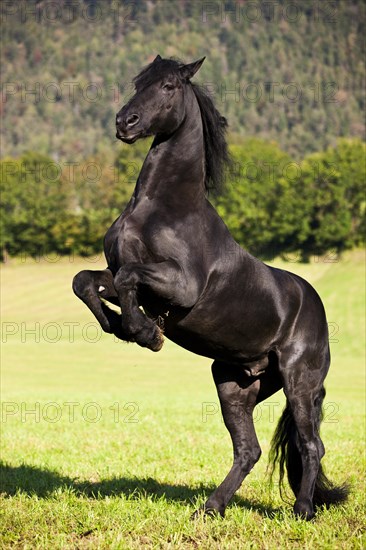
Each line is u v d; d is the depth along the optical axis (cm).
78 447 1149
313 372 677
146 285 539
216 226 607
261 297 635
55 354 3656
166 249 567
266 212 5956
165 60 595
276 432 689
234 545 532
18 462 995
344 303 5162
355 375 3041
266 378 692
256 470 988
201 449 1116
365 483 840
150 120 570
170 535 557
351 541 544
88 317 4919
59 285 5625
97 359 3494
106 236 595
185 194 590
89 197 6128
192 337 620
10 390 2302
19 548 527
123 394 2228
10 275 5881
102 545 530
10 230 6047
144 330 541
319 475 673
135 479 830
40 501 658
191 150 592
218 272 596
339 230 6209
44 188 6175
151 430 1357
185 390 2447
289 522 593
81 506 640
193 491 777
